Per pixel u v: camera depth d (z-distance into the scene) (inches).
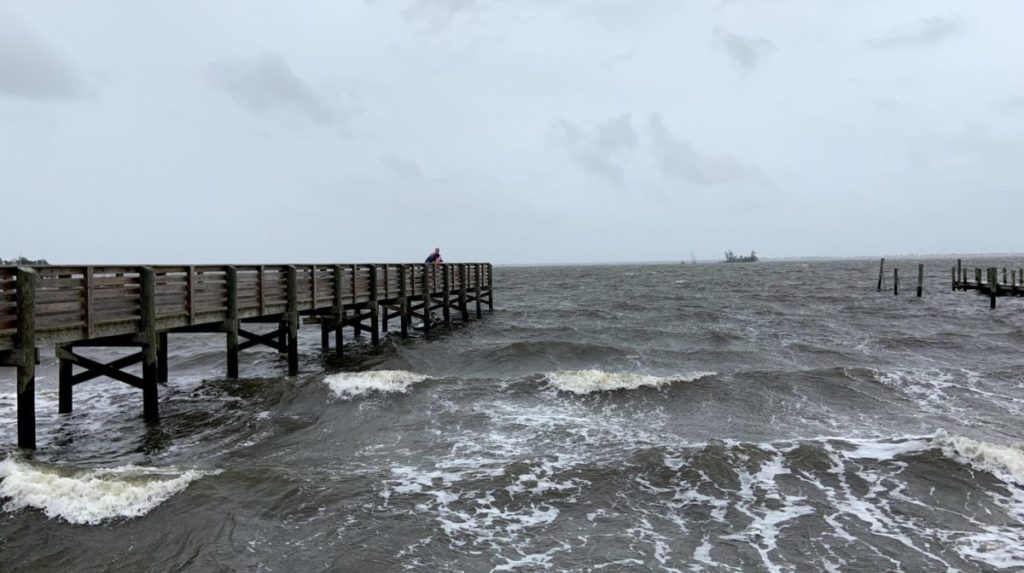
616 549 273.9
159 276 486.6
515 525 297.3
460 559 264.2
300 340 1031.0
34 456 379.9
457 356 814.5
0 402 571.8
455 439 435.2
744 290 2326.5
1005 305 1513.3
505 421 478.9
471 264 1323.8
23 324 371.9
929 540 279.7
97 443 439.8
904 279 2994.6
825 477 348.8
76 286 408.2
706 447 386.0
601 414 500.4
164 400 563.2
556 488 339.3
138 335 469.4
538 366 744.3
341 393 550.0
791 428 458.6
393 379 578.6
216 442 438.9
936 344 861.8
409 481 348.8
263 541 275.9
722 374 608.7
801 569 255.9
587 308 1598.2
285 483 336.5
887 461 366.0
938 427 458.6
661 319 1296.8
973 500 319.3
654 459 371.6
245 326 1134.4
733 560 263.4
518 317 1371.8
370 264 869.8
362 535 282.5
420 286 1061.8
